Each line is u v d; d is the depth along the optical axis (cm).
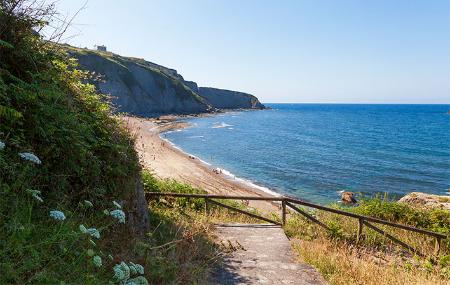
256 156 5156
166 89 14125
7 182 425
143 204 764
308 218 1135
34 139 497
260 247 855
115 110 793
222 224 1063
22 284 327
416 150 6241
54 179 503
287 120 14050
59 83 625
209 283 590
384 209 1409
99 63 10956
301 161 4875
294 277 677
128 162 704
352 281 707
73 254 419
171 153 4606
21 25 538
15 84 511
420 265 959
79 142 534
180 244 703
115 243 558
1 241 343
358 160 5100
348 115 19262
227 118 13912
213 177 3475
